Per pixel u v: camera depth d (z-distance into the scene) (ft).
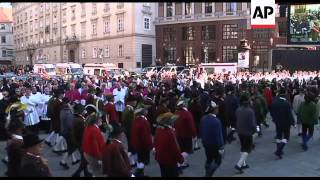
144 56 223.71
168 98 41.14
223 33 209.26
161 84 73.82
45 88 61.52
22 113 33.68
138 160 32.22
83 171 34.53
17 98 46.73
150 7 227.81
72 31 267.18
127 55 222.07
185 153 35.55
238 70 120.47
